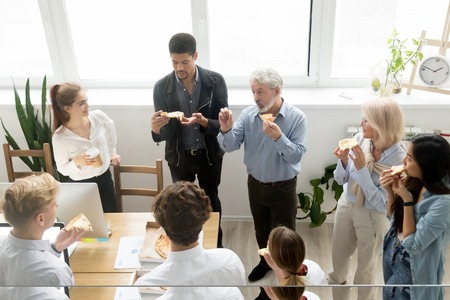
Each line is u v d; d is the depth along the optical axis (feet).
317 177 10.97
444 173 5.59
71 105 8.16
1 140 11.18
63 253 5.86
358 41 10.77
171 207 4.41
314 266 5.20
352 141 7.32
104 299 4.65
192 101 9.00
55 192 5.11
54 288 4.72
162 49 11.28
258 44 11.03
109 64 11.56
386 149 7.23
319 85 11.19
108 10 10.92
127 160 11.14
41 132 10.56
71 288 4.71
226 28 10.89
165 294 4.46
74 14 11.03
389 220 6.88
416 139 5.73
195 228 4.47
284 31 10.85
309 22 10.68
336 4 10.23
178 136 9.00
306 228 10.69
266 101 7.87
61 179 10.35
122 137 10.86
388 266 6.39
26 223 4.86
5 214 4.85
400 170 6.13
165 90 8.94
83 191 6.42
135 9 10.85
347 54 10.95
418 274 5.81
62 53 11.31
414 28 10.46
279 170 8.39
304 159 10.78
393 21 10.45
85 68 11.66
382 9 10.35
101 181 9.09
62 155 8.64
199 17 10.59
